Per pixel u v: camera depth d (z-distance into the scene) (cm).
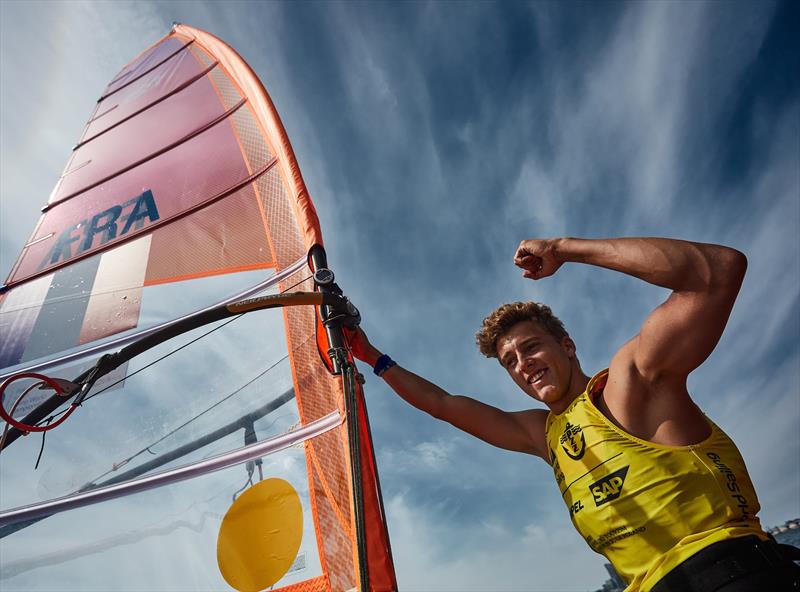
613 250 211
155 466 344
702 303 187
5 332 520
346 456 297
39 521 320
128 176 653
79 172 749
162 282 495
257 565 282
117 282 515
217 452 341
